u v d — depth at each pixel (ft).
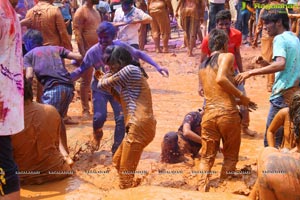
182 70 52.21
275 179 14.55
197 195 19.35
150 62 25.34
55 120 21.57
